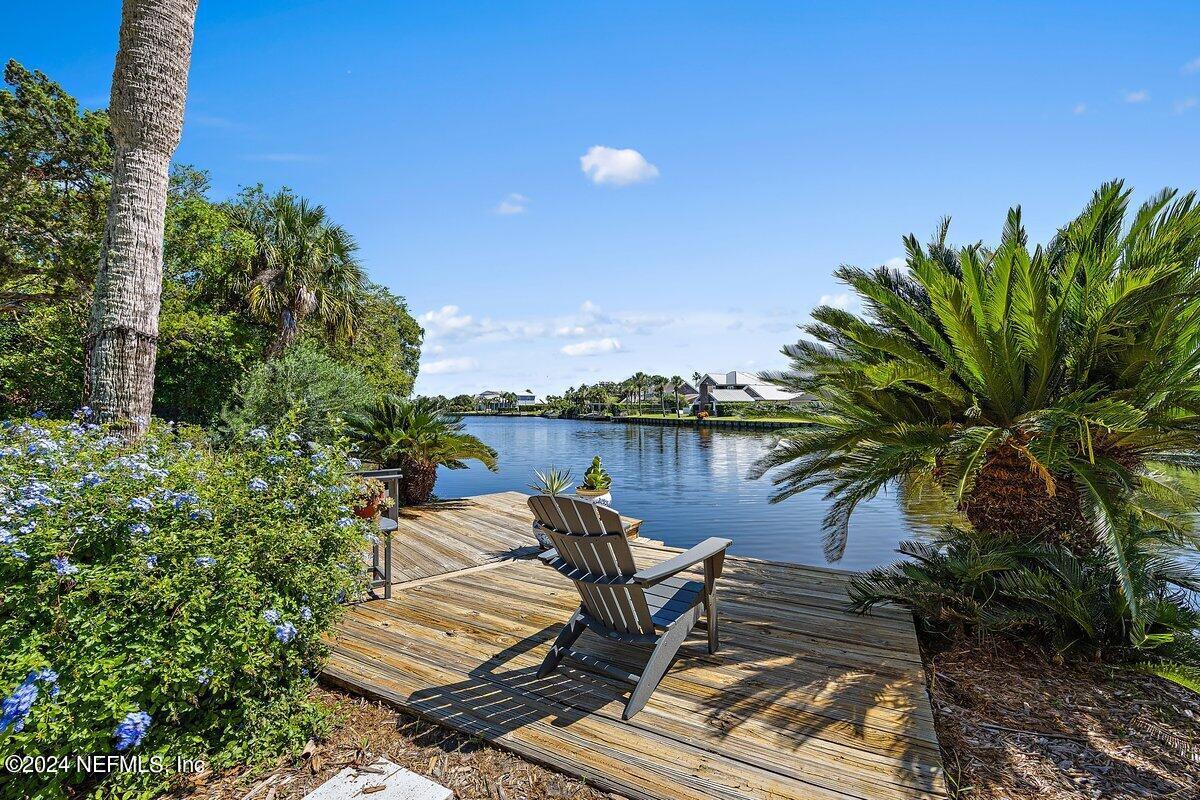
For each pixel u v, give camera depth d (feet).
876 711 7.98
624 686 8.78
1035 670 9.62
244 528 7.41
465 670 9.28
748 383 228.43
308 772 6.59
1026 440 11.58
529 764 6.84
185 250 45.03
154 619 6.19
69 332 38.50
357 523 9.30
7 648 5.41
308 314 47.55
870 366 11.46
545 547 16.55
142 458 7.93
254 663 6.71
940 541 13.07
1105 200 12.56
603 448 102.06
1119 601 9.43
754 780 6.38
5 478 7.14
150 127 11.22
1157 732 7.66
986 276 13.64
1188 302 10.85
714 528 35.24
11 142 38.34
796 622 11.66
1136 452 12.87
